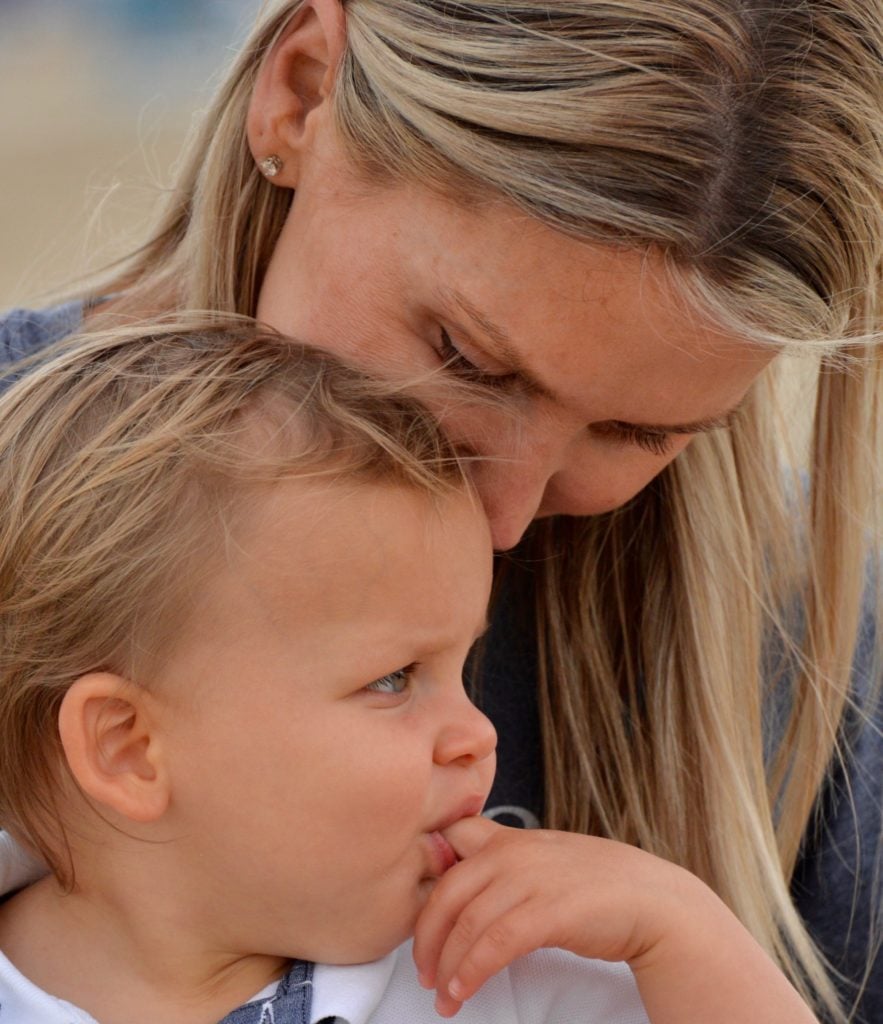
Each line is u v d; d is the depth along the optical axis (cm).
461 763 364
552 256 325
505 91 328
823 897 479
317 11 372
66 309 472
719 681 457
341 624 345
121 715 350
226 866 353
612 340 334
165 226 477
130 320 453
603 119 319
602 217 318
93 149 2398
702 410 356
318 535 346
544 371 339
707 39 321
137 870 361
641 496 453
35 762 363
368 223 353
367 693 351
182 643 345
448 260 337
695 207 321
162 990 365
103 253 531
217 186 418
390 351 361
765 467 468
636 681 466
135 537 350
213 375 368
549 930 354
